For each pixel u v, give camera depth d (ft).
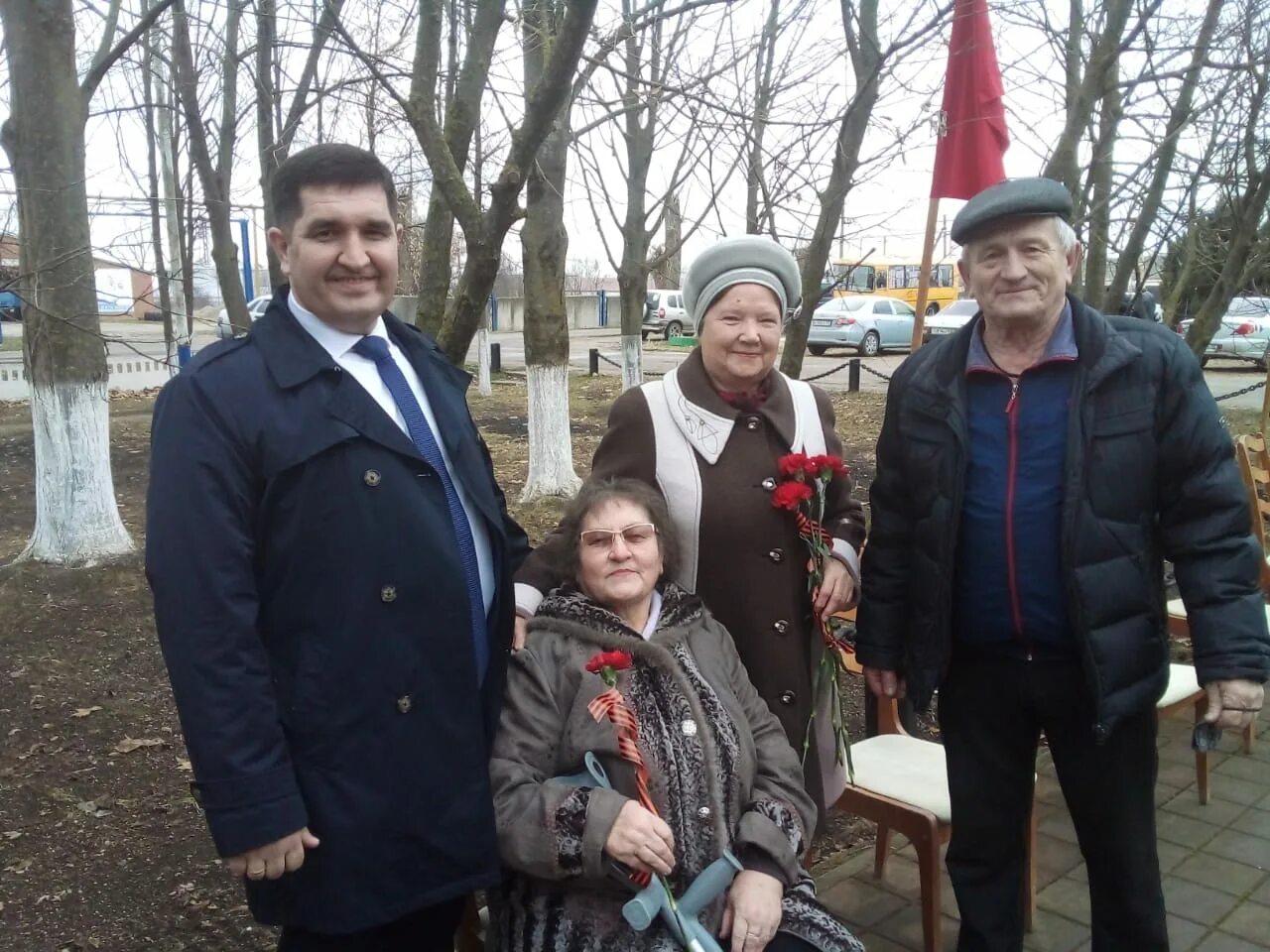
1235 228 17.11
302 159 5.43
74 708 13.25
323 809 5.20
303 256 5.41
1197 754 10.92
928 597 7.13
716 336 7.13
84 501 18.40
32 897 9.27
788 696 7.18
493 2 9.46
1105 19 13.33
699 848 6.19
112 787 11.39
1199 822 10.67
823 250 10.78
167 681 14.21
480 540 6.06
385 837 5.29
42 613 16.26
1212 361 62.90
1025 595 6.88
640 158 21.62
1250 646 6.46
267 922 5.41
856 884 9.73
